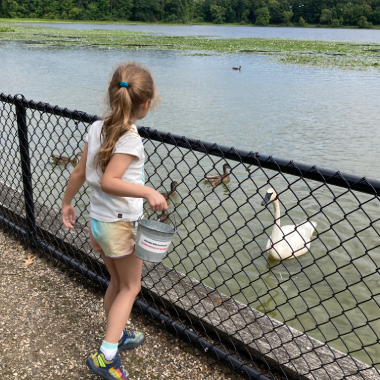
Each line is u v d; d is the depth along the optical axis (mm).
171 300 2928
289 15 158500
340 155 10867
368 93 20953
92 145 2154
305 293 5082
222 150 2336
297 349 2473
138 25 122375
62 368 2621
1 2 109625
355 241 6270
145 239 2094
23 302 3227
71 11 117188
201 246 6129
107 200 2160
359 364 2344
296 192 8227
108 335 2264
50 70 25672
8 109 13477
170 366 2652
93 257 3461
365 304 4789
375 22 156250
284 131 13188
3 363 2635
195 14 160625
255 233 6586
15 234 4250
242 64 32875
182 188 8695
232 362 2545
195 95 19266
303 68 30984
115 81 2047
